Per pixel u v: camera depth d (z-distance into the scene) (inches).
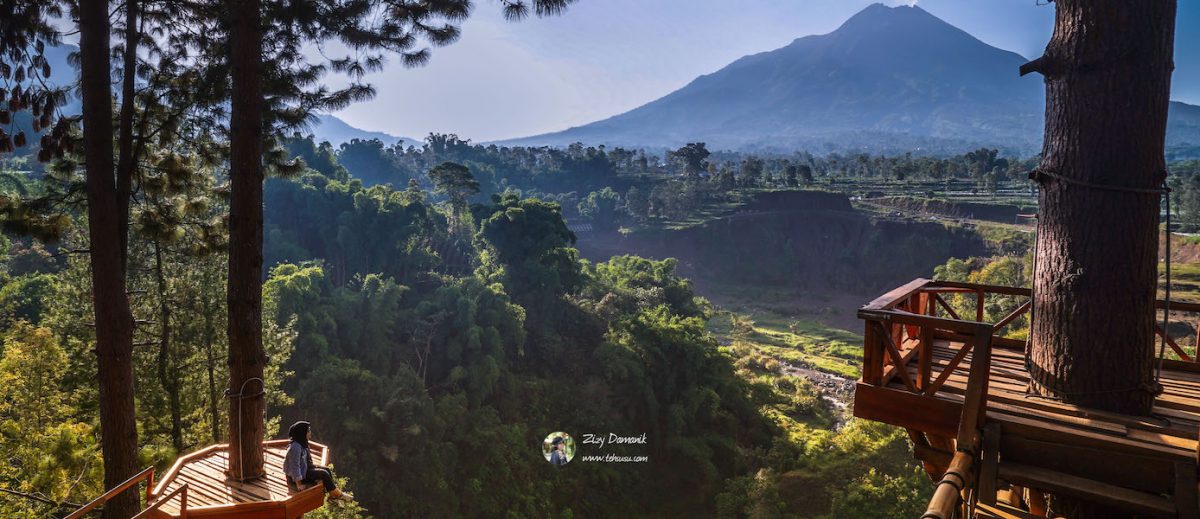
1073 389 228.2
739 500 1507.1
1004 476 203.2
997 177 5846.5
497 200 2802.7
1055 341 233.8
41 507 606.2
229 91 445.1
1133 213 220.5
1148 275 222.8
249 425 356.2
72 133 419.8
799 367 2915.8
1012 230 4488.2
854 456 1291.8
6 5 362.6
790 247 5275.6
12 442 650.8
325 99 437.4
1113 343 221.8
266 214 2618.1
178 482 343.6
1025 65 246.7
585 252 4901.6
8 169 3100.4
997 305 1814.7
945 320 213.8
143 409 848.9
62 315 837.2
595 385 2016.5
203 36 453.1
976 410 206.2
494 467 1590.8
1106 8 219.9
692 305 3065.9
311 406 1513.3
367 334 1868.8
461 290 2087.8
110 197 397.7
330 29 399.5
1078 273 226.8
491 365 1847.9
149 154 476.1
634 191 5639.8
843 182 6894.7
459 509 1512.1
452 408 1643.7
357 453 1492.4
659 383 2100.1
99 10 387.2
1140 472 194.1
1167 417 219.1
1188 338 1544.0
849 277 5007.4
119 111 471.8
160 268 783.1
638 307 2623.0
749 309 4394.7
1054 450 204.4
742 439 2016.5
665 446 1973.4
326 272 2294.5
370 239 2485.2
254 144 368.2
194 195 515.5
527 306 2365.9
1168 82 224.7
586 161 6904.5
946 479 189.3
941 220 4980.3
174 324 839.7
